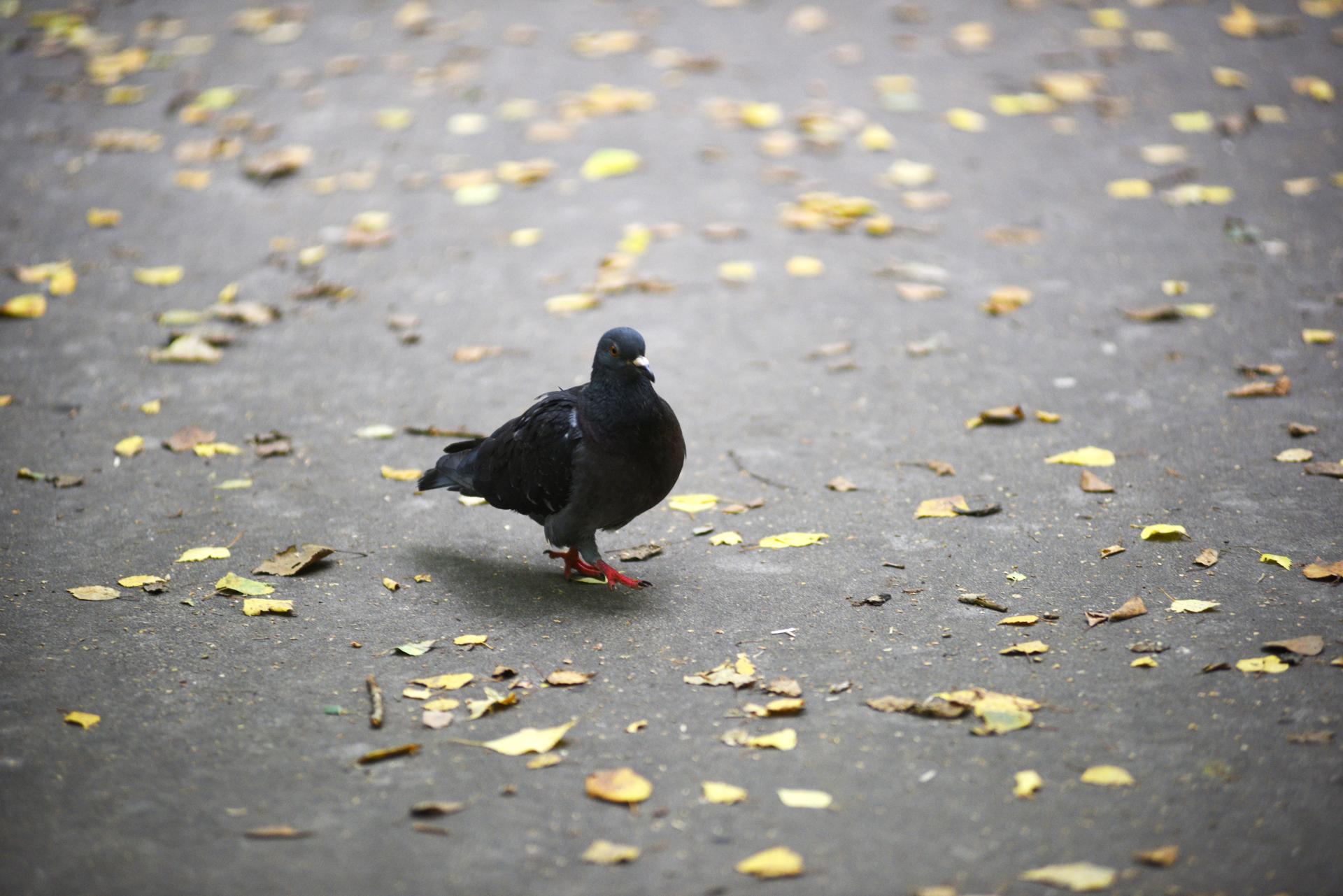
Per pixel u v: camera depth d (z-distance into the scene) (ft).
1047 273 35.12
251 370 31.19
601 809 15.51
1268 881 13.89
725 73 49.73
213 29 54.90
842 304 34.14
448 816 15.40
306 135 45.19
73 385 30.14
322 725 17.47
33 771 16.29
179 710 17.81
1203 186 39.40
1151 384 28.71
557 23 55.11
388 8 57.26
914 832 14.92
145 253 37.68
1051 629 19.61
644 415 20.66
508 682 18.66
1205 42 50.42
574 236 38.47
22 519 24.04
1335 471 24.02
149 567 22.35
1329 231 36.09
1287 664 18.07
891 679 18.38
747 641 19.72
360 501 25.09
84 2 57.72
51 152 43.96
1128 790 15.55
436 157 43.75
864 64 50.11
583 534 21.54
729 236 38.17
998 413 27.43
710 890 14.01
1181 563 21.38
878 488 24.97
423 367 31.27
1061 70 48.65
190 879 14.25
